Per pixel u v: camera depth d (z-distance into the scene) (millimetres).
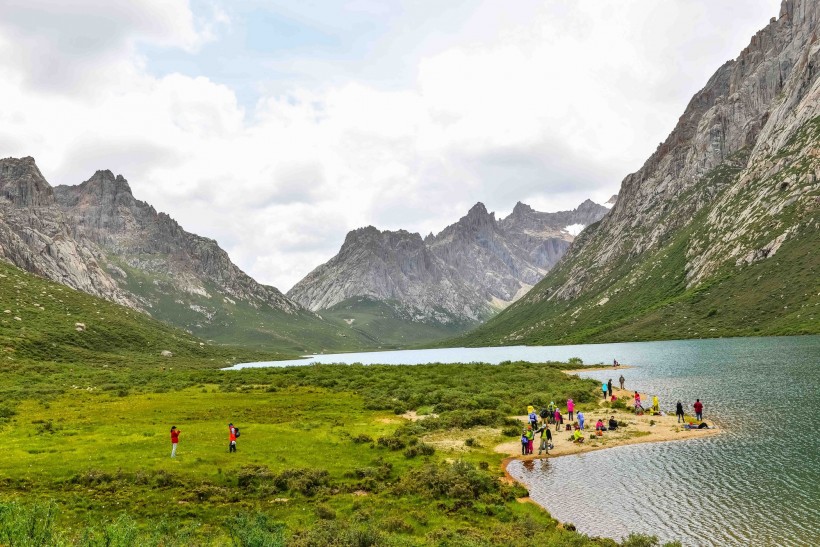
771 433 49125
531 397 74375
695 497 33312
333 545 23344
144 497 32062
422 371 104562
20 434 49562
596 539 26656
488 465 42625
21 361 119812
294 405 69312
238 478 35312
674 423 57094
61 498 31578
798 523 28438
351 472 37500
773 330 189000
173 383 94688
